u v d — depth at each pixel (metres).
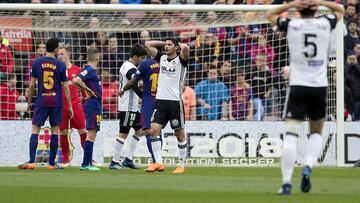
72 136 58.19
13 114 60.19
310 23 30.70
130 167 53.34
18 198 28.12
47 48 49.69
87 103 49.97
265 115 61.50
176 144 58.50
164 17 60.75
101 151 58.66
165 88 47.19
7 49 60.34
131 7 58.03
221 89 61.31
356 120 63.41
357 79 64.31
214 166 57.69
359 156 59.66
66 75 50.03
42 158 58.44
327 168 54.56
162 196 29.22
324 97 31.03
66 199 27.84
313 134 31.75
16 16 59.53
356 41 66.31
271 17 31.45
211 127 58.91
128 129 52.47
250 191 31.86
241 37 61.56
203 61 61.78
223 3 69.56
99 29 60.75
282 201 27.28
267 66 61.47
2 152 58.28
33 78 49.78
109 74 61.47
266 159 58.97
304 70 30.73
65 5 57.53
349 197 29.02
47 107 49.59
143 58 52.28
